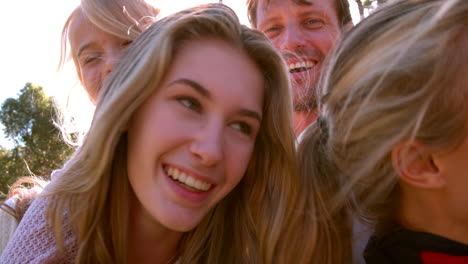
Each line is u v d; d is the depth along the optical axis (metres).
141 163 0.39
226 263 0.47
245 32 0.41
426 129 0.30
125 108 0.38
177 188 0.38
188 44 0.39
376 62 0.33
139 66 0.38
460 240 0.31
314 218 0.41
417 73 0.30
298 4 0.63
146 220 0.43
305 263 0.41
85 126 0.65
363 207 0.37
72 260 0.41
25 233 0.40
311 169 0.42
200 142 0.37
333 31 0.65
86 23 0.56
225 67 0.38
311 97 0.62
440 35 0.30
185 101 0.38
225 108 0.38
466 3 0.29
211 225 0.47
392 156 0.33
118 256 0.42
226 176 0.40
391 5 0.34
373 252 0.36
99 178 0.40
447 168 0.30
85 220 0.40
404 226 0.35
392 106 0.31
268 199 0.46
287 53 0.63
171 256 0.46
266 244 0.44
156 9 0.59
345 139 0.35
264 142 0.45
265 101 0.44
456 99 0.29
